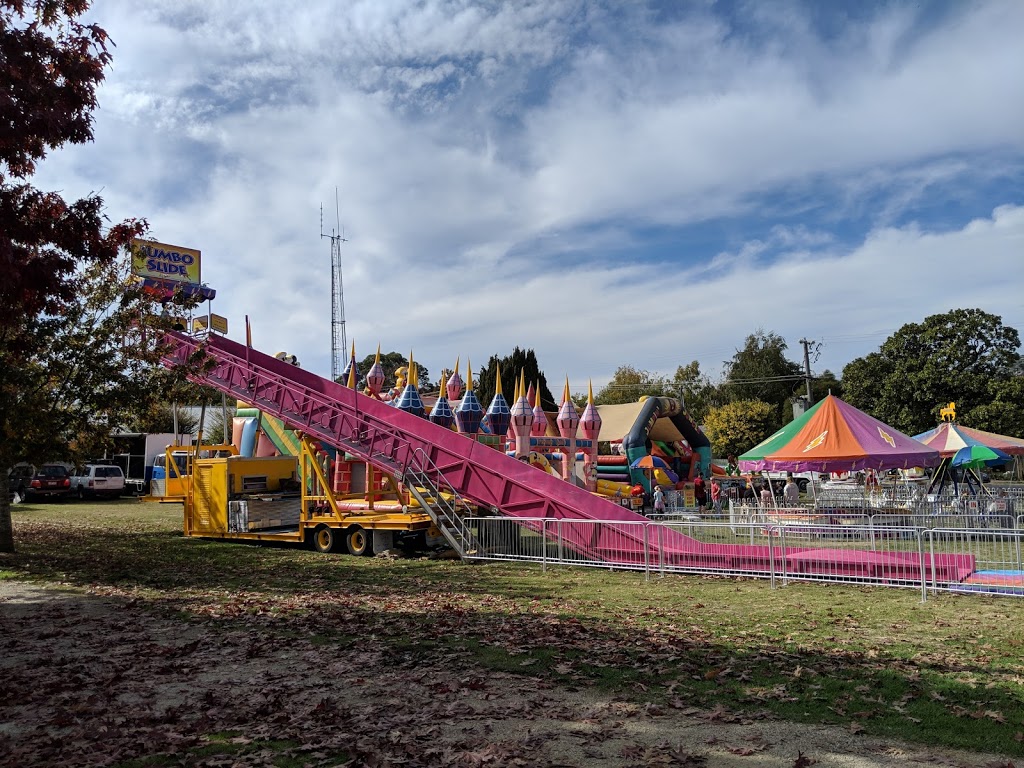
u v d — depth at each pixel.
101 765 5.43
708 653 8.49
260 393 21.55
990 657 8.23
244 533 21.56
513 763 5.36
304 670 8.03
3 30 8.72
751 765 5.32
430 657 8.45
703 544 15.07
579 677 7.54
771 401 80.06
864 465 22.00
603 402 88.00
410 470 19.06
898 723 6.09
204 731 6.16
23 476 41.69
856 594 12.62
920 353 53.50
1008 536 13.24
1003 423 49.41
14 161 8.93
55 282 8.80
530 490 17.88
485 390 63.81
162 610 11.55
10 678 7.74
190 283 25.75
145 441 46.19
